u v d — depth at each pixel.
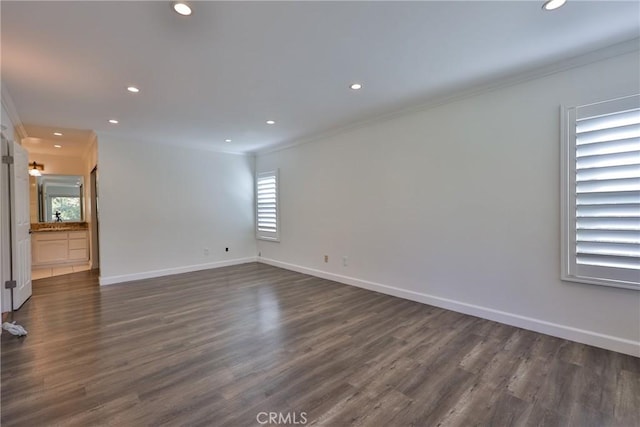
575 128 2.56
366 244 4.32
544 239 2.76
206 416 1.73
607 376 2.09
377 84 2.99
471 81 2.96
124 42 2.16
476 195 3.19
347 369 2.21
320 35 2.13
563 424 1.66
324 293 4.13
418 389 1.97
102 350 2.51
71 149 5.84
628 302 2.38
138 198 5.05
